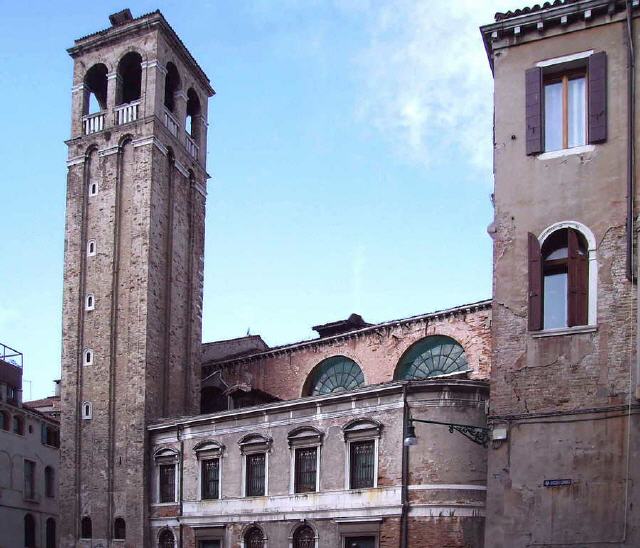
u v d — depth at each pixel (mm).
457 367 45844
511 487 23047
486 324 44719
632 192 23344
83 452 48219
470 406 35938
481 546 34594
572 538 22109
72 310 50625
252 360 54188
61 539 47375
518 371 23703
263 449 41312
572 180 24266
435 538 34531
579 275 23609
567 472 22547
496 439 23500
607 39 24656
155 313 49281
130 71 55719
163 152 51812
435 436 35531
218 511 42438
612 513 21844
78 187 52406
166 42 53531
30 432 64625
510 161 25125
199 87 57750
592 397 22734
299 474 39750
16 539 60906
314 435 39250
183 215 53438
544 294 24125
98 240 51031
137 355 47969
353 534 36750
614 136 24000
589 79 24547
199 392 52781
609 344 22844
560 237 24234
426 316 46750
